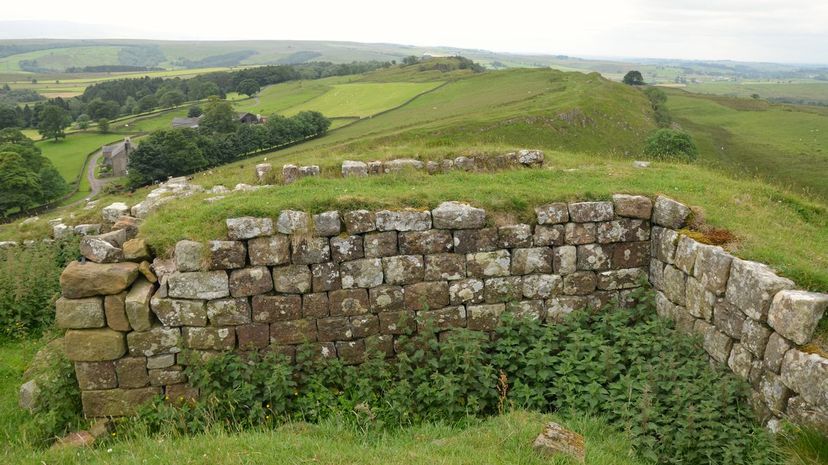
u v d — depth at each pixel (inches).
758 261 281.3
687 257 312.5
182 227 323.3
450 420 273.9
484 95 3563.0
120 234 346.6
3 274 431.5
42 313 424.2
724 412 247.1
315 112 3036.4
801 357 229.8
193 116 4042.8
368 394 289.6
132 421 289.0
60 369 300.4
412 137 2156.7
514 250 339.6
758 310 255.3
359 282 319.6
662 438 236.4
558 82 3688.5
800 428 225.0
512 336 317.4
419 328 328.2
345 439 253.6
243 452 224.7
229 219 305.3
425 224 327.0
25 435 274.1
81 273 286.7
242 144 2711.6
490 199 353.7
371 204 341.1
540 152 551.8
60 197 2468.0
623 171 487.5
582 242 347.6
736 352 271.3
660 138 1720.0
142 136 3617.1
